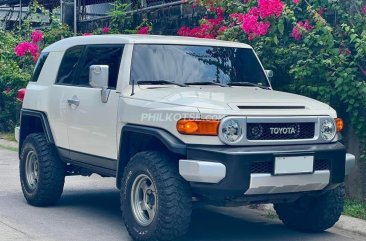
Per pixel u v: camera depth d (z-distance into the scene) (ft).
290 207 23.70
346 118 28.35
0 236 21.86
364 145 27.45
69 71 26.07
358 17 28.07
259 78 25.02
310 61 27.86
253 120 19.67
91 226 23.71
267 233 23.48
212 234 23.07
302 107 21.13
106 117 22.79
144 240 20.38
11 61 53.78
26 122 28.22
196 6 36.17
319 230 23.48
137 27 42.27
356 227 24.21
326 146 20.95
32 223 23.97
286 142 20.26
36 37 47.75
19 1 63.87
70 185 32.58
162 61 23.18
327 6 28.76
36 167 26.89
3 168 37.65
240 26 30.27
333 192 22.41
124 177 21.12
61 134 25.64
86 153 24.16
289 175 19.90
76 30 51.08
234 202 20.18
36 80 28.30
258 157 19.38
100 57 24.43
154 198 20.20
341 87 26.96
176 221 19.63
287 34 30.12
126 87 22.29
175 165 20.12
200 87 22.56
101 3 52.65
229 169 19.04
